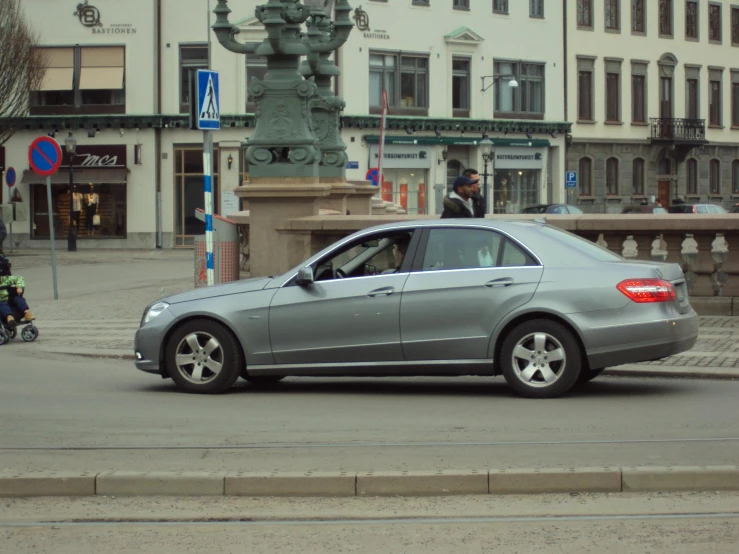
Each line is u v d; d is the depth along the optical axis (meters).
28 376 15.80
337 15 26.20
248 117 59.00
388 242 13.56
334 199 29.77
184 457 9.95
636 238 20.92
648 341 12.66
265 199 22.47
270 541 7.67
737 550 7.36
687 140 77.88
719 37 82.44
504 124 67.31
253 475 8.91
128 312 24.05
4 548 7.57
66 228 60.28
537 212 59.22
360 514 8.34
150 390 14.34
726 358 15.93
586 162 73.12
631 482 8.86
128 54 59.41
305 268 13.45
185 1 59.25
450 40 65.19
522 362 13.07
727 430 11.09
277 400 13.45
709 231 20.47
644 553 7.30
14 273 38.28
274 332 13.55
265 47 22.25
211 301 13.81
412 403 13.12
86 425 11.68
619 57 74.62
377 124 62.19
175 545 7.61
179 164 59.72
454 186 17.73
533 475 8.85
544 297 12.85
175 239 59.78
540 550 7.39
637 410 12.34
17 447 10.47
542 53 69.88
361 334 13.29
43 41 59.62
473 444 10.41
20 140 60.06
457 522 8.08
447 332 13.07
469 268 13.16
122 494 8.91
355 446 10.38
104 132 59.62
